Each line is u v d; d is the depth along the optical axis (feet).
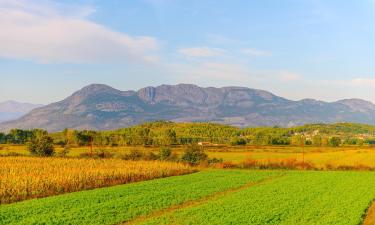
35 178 163.32
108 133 646.33
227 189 176.65
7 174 179.22
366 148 482.28
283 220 111.34
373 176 242.58
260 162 313.53
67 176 176.24
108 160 285.64
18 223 101.04
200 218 111.24
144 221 107.04
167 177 229.25
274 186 188.75
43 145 341.21
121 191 163.22
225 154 404.36
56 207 124.36
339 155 376.68
